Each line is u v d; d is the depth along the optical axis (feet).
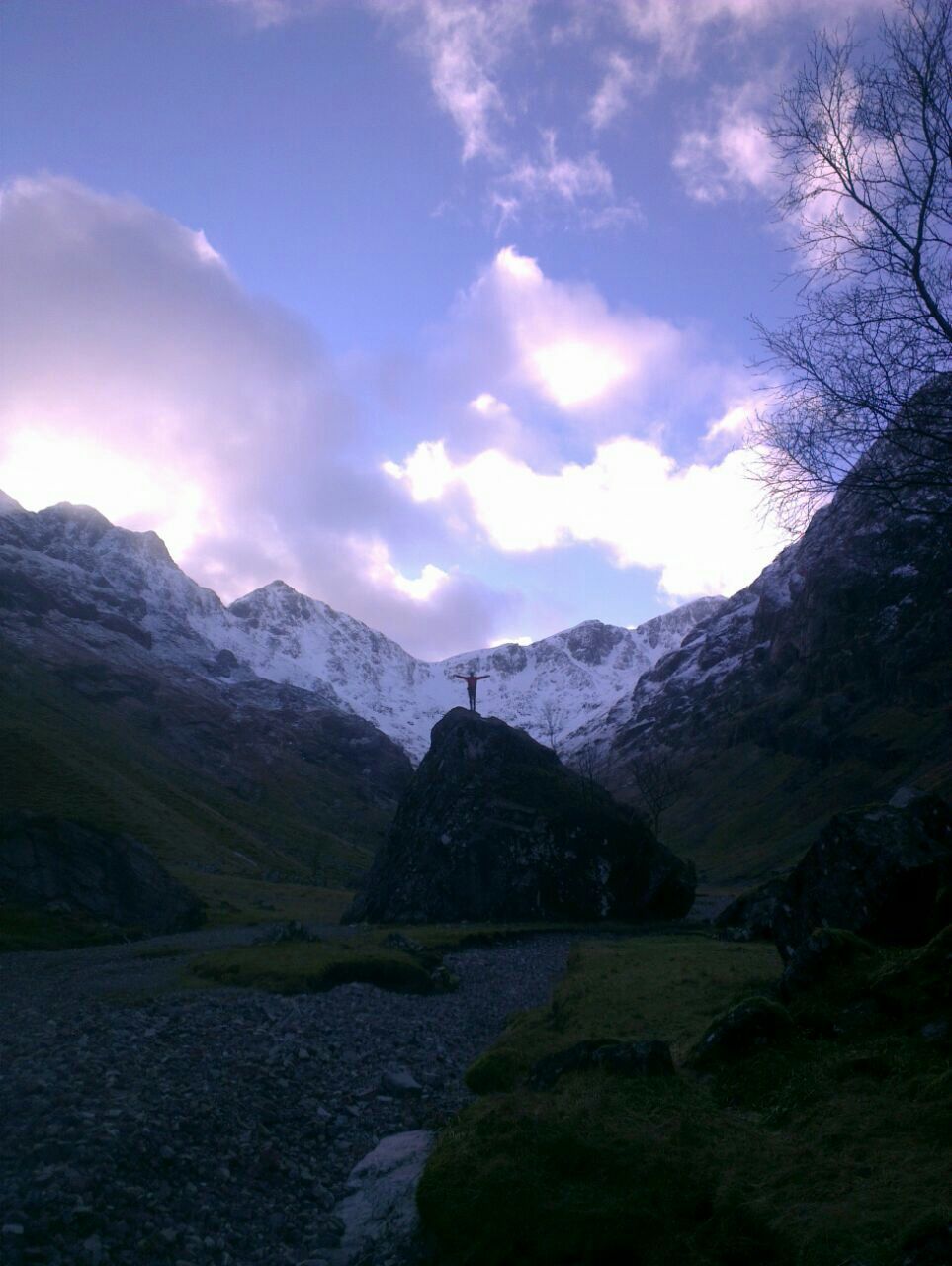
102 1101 36.24
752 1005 38.47
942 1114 28.09
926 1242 21.03
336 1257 29.09
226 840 373.81
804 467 38.93
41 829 145.18
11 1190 28.35
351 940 112.06
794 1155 27.78
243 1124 37.91
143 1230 28.17
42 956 106.42
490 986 94.38
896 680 563.48
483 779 182.39
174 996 68.33
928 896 49.88
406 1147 37.14
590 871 173.27
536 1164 28.99
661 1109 32.17
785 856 451.53
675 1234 24.93
